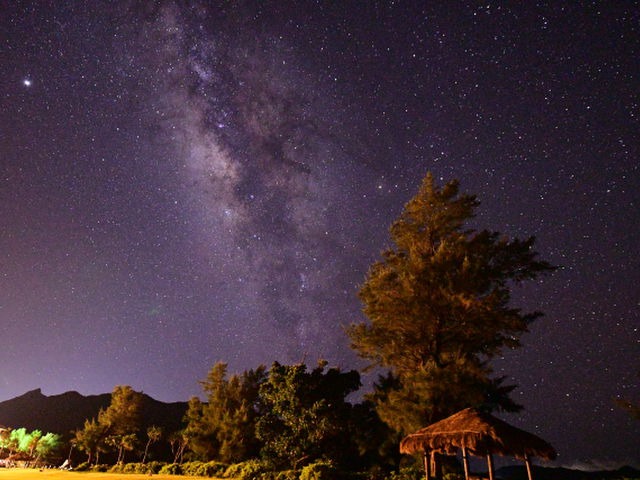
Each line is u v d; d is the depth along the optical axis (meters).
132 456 57.25
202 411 37.72
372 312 19.44
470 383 16.53
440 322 19.05
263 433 25.23
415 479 19.53
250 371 37.50
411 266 19.50
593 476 24.75
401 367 19.53
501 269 19.31
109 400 90.25
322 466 20.73
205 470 29.84
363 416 25.16
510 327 17.98
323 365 26.48
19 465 47.00
